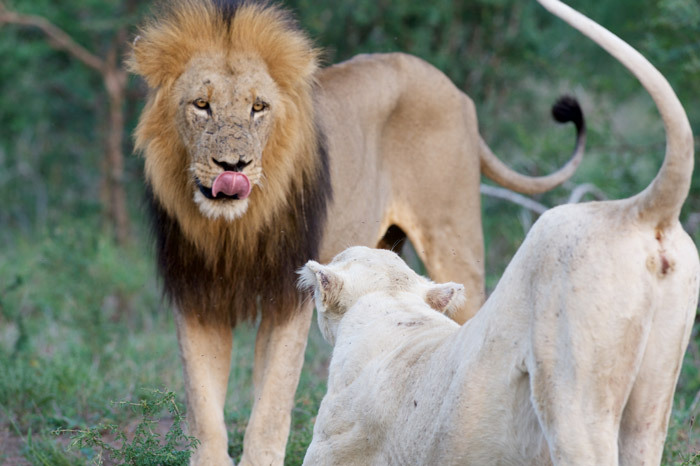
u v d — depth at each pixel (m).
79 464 10.30
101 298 17.27
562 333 5.69
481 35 21.64
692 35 16.25
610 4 20.44
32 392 12.37
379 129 11.99
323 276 7.90
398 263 8.20
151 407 9.06
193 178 9.39
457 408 6.20
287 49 9.71
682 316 5.71
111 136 22.75
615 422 5.66
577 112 12.94
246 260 9.80
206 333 9.97
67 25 23.45
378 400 7.06
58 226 20.12
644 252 5.64
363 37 21.41
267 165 9.64
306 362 14.48
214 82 9.36
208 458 9.33
